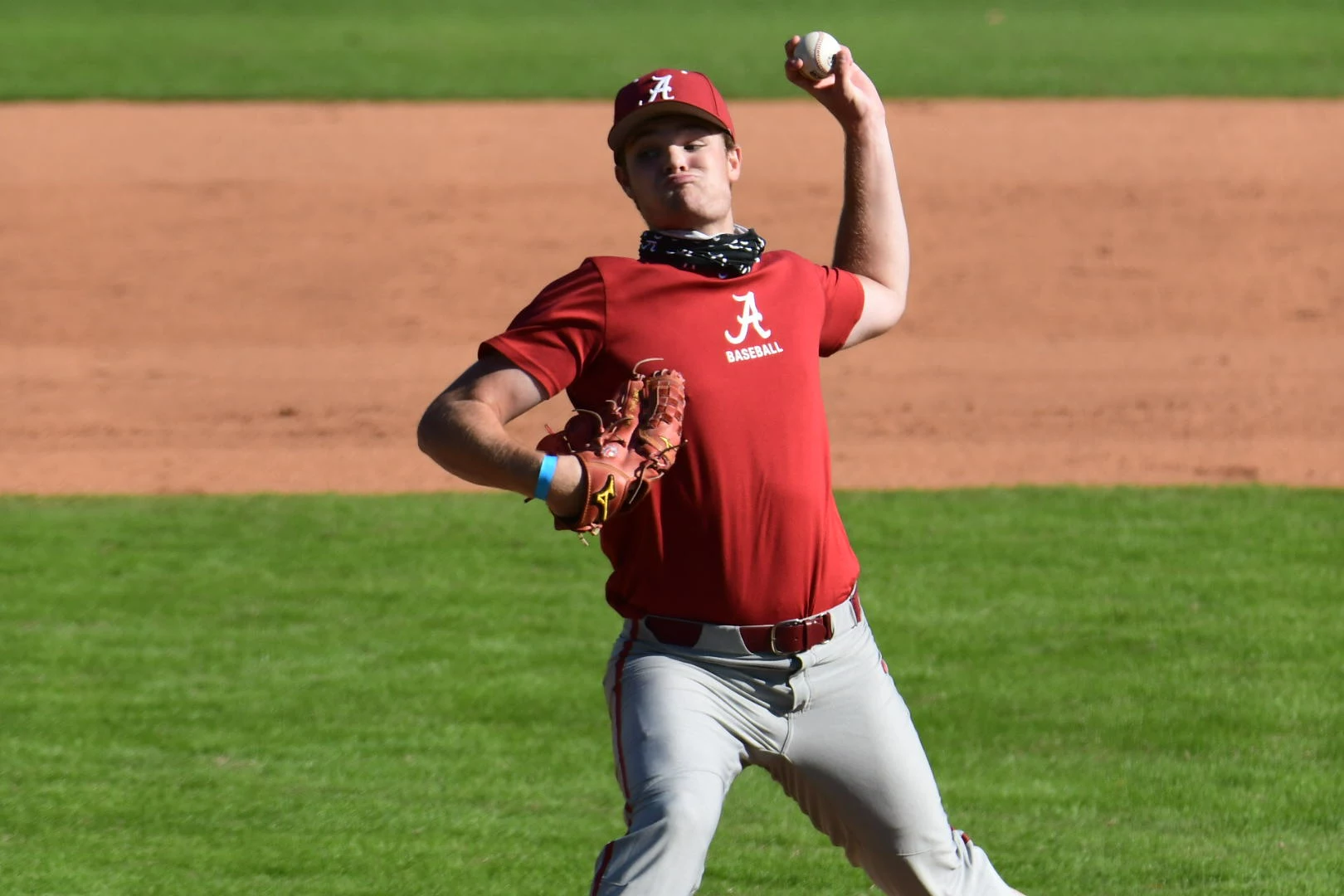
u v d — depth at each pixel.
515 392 12.58
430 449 12.39
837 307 14.06
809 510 12.93
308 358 52.94
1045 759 23.08
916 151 76.50
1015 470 40.94
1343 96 85.12
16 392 49.22
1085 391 48.53
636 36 109.50
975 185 71.56
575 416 12.80
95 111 83.88
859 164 15.21
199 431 45.31
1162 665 26.67
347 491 39.38
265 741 23.66
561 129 80.94
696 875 12.22
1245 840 20.27
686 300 12.87
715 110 13.31
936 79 92.25
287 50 102.88
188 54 100.75
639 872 12.07
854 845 13.76
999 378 50.03
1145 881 18.88
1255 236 64.31
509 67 96.69
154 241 65.06
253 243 65.06
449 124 81.88
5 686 25.86
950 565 32.22
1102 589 30.64
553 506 12.17
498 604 30.17
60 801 21.22
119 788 21.72
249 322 56.78
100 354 53.25
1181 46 102.56
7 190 70.69
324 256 63.62
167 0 127.62
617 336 12.78
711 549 12.73
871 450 42.94
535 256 63.44
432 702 25.31
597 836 20.33
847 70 15.02
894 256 15.09
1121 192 70.19
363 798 21.53
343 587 31.27
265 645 27.92
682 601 12.84
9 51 100.31
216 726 24.23
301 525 35.81
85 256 63.66
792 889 18.69
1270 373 50.03
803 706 13.09
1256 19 114.69
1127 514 35.97
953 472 40.81
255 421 46.25
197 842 19.89
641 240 13.41
